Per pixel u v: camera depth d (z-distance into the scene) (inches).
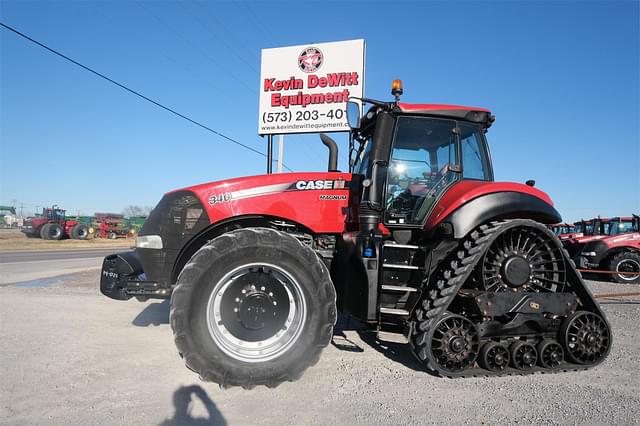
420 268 145.6
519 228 147.8
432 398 122.0
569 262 151.2
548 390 129.6
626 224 526.0
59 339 173.2
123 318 214.8
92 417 106.7
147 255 152.1
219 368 122.9
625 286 393.7
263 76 422.6
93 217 1263.5
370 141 181.3
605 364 155.6
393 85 159.9
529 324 147.1
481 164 168.1
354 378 136.7
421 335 137.2
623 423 108.1
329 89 407.5
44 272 417.4
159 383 129.0
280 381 125.8
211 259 126.3
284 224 159.3
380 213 152.9
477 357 143.1
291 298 134.1
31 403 114.3
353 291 148.7
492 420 109.0
